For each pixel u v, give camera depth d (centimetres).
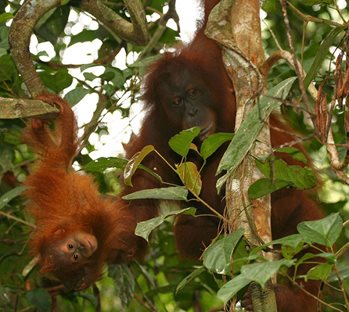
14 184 1020
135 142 989
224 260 542
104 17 883
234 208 639
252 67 670
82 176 916
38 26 942
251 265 470
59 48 1102
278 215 946
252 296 615
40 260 868
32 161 1037
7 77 917
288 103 558
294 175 647
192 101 945
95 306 1022
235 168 609
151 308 1039
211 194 970
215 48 975
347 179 588
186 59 966
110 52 1071
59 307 1074
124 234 934
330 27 1145
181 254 1055
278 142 909
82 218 871
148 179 967
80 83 1004
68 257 845
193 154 956
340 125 1040
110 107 940
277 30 1222
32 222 1022
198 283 1068
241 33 723
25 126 927
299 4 1192
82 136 901
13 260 1015
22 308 1062
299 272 881
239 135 580
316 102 555
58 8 971
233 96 960
